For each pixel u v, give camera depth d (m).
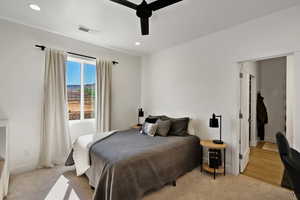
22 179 2.49
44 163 2.89
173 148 2.53
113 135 3.06
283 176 2.66
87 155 2.36
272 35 2.35
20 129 2.72
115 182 1.76
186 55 3.54
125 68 4.30
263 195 2.15
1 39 2.55
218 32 2.98
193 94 3.39
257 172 2.84
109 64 3.87
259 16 2.44
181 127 3.20
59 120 3.07
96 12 2.37
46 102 2.92
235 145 2.75
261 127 4.80
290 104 3.19
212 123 2.69
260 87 4.92
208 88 3.13
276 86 4.65
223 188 2.32
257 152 3.87
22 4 2.18
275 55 2.32
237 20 2.57
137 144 2.48
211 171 2.70
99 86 3.67
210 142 2.85
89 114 3.75
